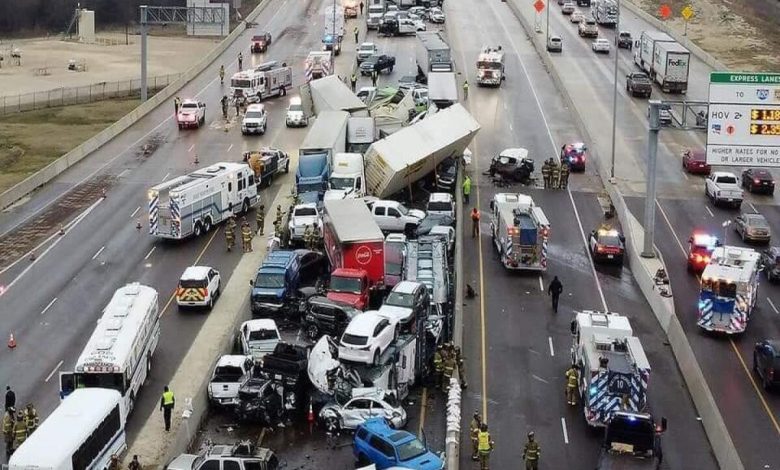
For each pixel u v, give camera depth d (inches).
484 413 2020.2
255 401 1962.4
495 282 2719.0
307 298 2418.8
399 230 3004.4
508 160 3614.7
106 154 3873.0
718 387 2133.4
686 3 7844.5
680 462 1840.6
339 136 3494.1
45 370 2148.1
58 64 6658.5
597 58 5684.1
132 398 1966.0
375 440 1776.6
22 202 3316.9
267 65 4881.9
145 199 3321.9
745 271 2404.0
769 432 1950.1
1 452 1849.2
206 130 4217.5
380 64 5093.5
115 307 2095.2
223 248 2891.2
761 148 2506.2
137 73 6304.1
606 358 1915.6
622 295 2657.5
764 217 3240.7
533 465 1765.5
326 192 3139.8
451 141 3366.1
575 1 7362.2
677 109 4660.4
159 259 2792.8
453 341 2266.2
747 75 2469.2
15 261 2787.9
